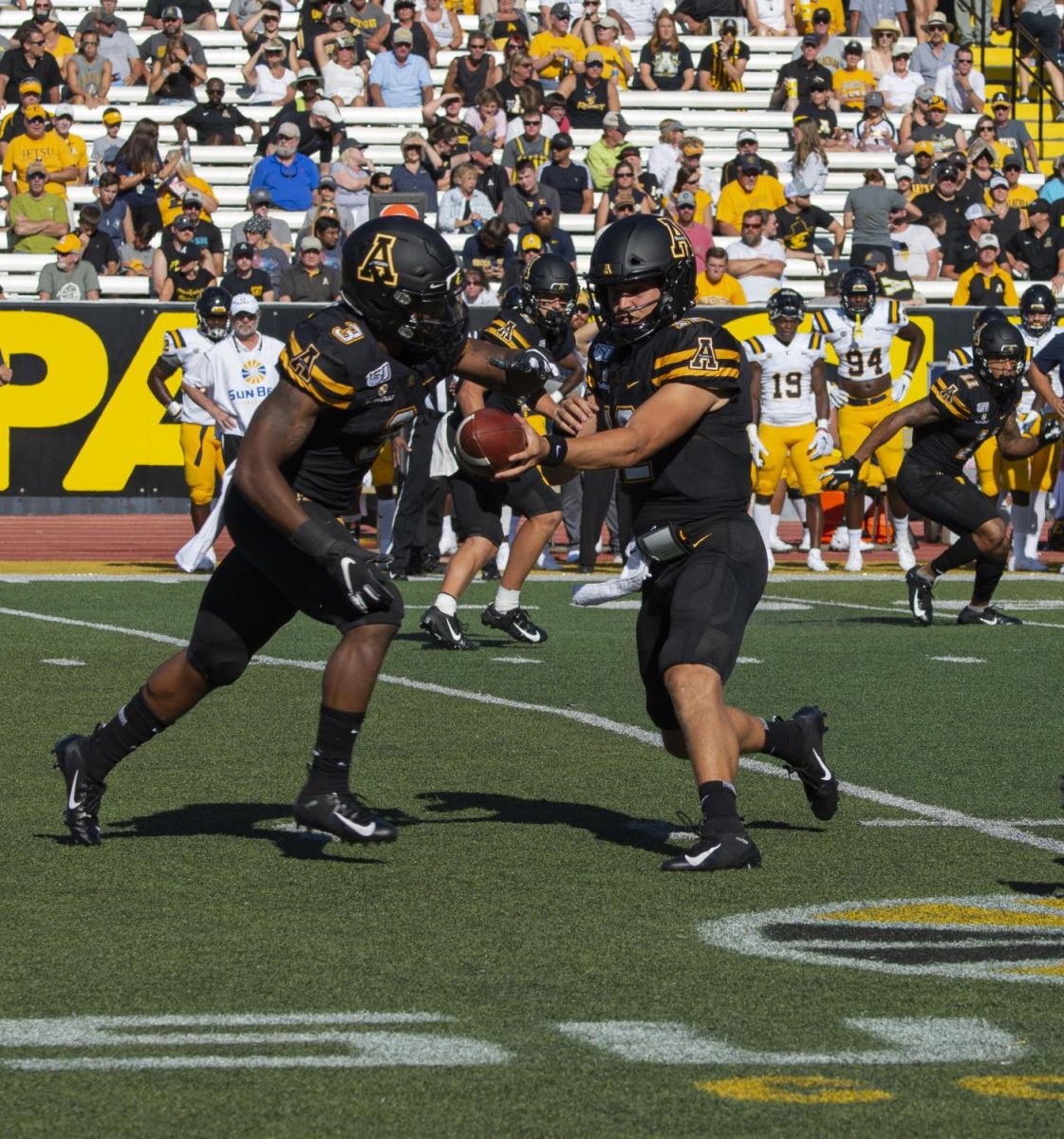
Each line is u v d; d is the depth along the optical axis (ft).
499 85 268.21
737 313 220.64
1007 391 138.72
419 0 295.07
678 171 254.06
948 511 139.64
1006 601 163.43
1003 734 93.97
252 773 81.61
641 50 301.63
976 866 65.77
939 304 249.34
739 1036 45.60
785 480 194.18
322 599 64.08
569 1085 41.75
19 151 254.88
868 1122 39.63
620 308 65.26
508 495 123.44
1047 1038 45.78
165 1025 46.11
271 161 254.68
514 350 114.73
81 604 148.15
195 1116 39.60
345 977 50.62
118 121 259.60
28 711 97.30
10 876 62.49
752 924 57.11
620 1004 48.29
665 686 65.92
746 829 71.36
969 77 300.20
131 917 57.06
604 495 183.32
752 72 304.50
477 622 140.56
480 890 61.00
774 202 260.83
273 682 108.17
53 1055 43.70
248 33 286.87
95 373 219.00
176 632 130.82
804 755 69.62
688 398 64.49
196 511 177.06
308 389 61.67
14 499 219.20
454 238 245.04
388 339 62.59
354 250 61.62
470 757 86.07
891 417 139.13
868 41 312.91
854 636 135.03
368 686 64.75
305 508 63.57
